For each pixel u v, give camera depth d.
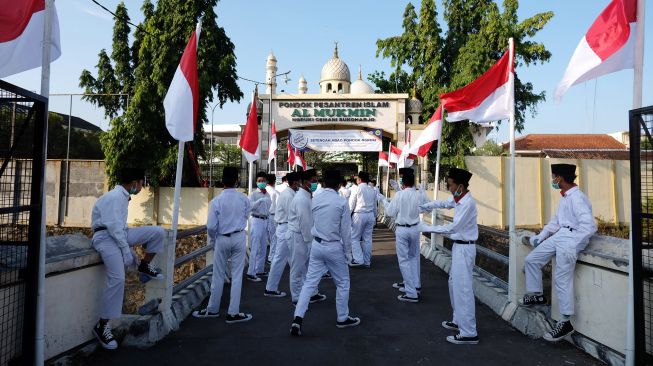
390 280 8.33
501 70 6.41
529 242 5.46
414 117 23.80
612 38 4.36
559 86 4.73
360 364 4.34
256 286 7.82
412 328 5.46
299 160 19.89
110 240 4.48
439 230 5.17
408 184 6.87
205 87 17.92
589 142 41.25
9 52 3.60
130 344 4.70
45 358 3.90
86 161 18.53
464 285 4.95
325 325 5.57
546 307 5.39
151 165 17.83
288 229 6.74
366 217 9.65
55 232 17.02
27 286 3.50
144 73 18.31
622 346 4.18
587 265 4.66
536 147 40.12
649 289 3.83
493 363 4.37
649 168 3.73
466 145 20.64
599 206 18.45
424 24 21.02
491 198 17.92
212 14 18.62
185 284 6.46
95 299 4.57
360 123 23.03
